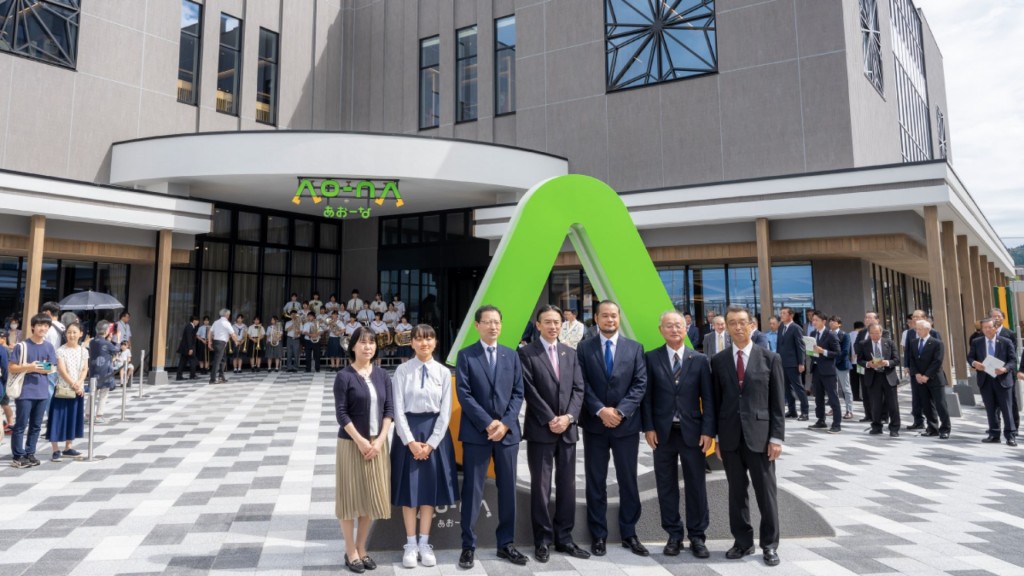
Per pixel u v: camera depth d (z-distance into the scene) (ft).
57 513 16.89
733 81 53.83
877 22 63.57
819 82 50.55
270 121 66.33
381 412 13.67
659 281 18.35
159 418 32.99
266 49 66.54
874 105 57.72
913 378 30.63
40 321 22.68
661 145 56.54
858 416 36.73
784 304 51.75
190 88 60.34
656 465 15.06
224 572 12.89
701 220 46.62
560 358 14.89
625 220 18.21
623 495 14.96
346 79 74.13
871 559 13.82
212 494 18.86
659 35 57.41
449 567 13.53
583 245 18.95
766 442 14.07
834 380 31.35
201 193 57.88
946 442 28.14
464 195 59.26
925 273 68.74
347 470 13.19
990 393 28.02
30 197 42.27
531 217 16.99
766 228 45.21
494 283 16.49
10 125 48.60
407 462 13.61
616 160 58.44
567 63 61.52
